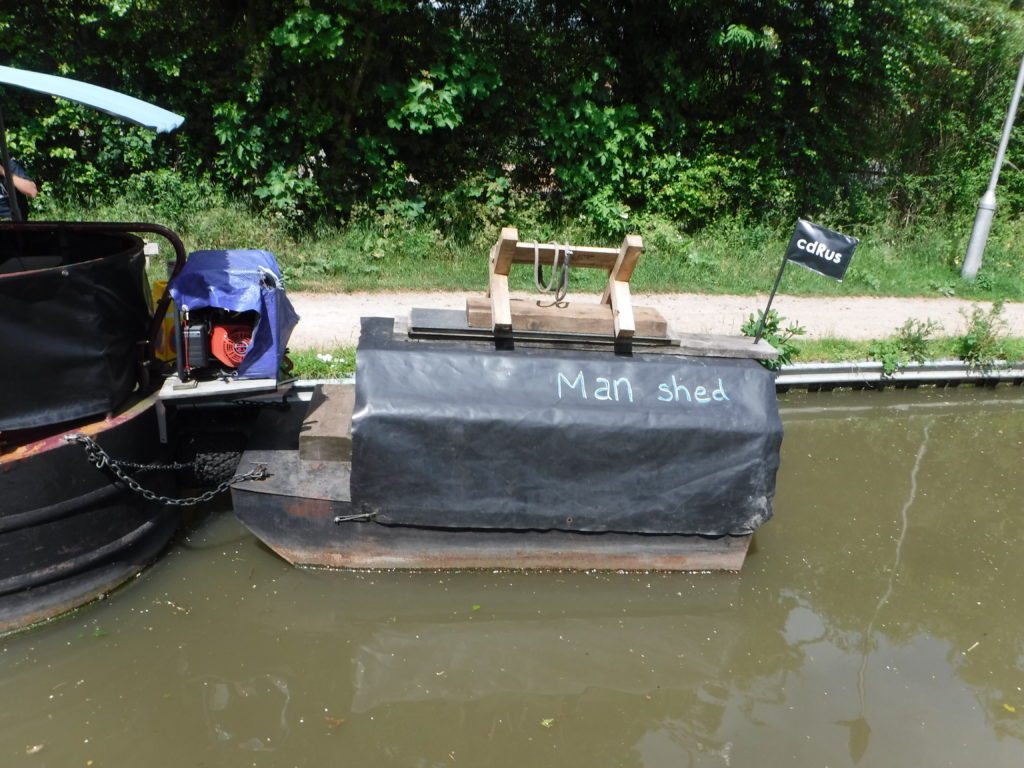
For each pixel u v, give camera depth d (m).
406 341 5.14
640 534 5.18
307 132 11.02
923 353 9.22
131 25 10.85
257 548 5.34
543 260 5.25
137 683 4.39
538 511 5.00
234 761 3.97
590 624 5.07
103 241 5.54
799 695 4.64
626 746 4.22
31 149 10.57
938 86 14.42
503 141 12.28
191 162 11.30
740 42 11.89
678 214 12.74
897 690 4.71
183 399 4.95
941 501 6.91
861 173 14.38
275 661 4.63
